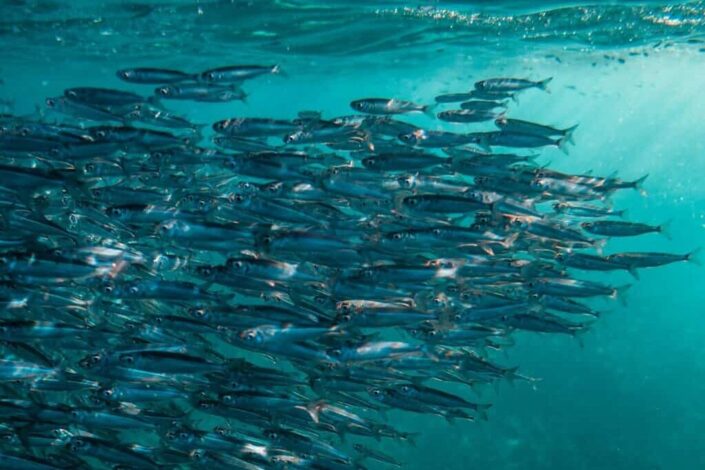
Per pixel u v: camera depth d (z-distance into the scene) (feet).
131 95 6.69
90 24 12.29
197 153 6.55
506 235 6.25
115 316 6.26
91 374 5.54
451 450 9.64
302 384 5.88
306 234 5.79
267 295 6.15
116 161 6.63
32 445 5.54
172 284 5.73
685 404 10.55
